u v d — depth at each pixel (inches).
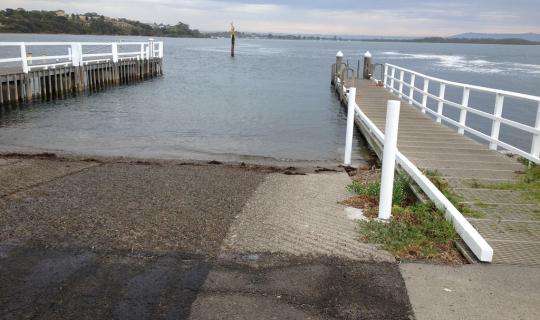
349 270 165.3
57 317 135.9
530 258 175.2
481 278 160.2
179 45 5226.4
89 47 2255.2
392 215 217.6
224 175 315.6
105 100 865.5
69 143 499.8
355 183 284.4
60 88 876.0
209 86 1182.3
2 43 708.0
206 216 219.0
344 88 818.8
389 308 142.1
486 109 953.5
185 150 482.6
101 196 250.2
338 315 138.5
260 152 480.7
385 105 622.5
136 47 2989.7
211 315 137.5
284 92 1082.1
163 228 202.5
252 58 2694.4
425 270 165.9
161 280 157.4
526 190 253.9
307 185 286.5
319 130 621.3
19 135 538.0
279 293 150.0
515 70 2031.3
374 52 4416.8
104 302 143.8
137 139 534.6
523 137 701.3
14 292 148.9
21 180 285.3
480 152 349.1
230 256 175.9
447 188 253.1
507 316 137.9
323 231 200.8
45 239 189.0
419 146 368.2
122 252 178.2
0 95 705.6
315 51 4367.6
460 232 190.4
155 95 962.7
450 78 1624.0
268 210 229.8
